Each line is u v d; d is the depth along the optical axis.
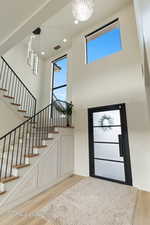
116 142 3.39
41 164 2.86
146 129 2.95
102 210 2.08
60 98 5.42
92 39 4.59
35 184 2.65
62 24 4.35
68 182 3.29
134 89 3.26
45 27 4.41
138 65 3.30
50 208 2.15
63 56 5.75
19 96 4.85
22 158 3.00
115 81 3.64
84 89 4.28
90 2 1.95
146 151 2.88
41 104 5.84
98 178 3.51
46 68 6.28
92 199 2.42
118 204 2.24
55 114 4.60
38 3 1.46
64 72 5.60
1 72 4.28
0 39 2.10
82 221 1.84
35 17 1.64
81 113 4.19
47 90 5.93
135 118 3.13
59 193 2.69
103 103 3.76
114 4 3.76
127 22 3.71
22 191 2.38
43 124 4.85
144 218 1.90
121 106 3.39
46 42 5.19
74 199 2.42
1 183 2.14
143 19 1.46
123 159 3.20
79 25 4.43
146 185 2.78
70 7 3.68
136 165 2.96
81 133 4.06
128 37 3.61
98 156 3.65
